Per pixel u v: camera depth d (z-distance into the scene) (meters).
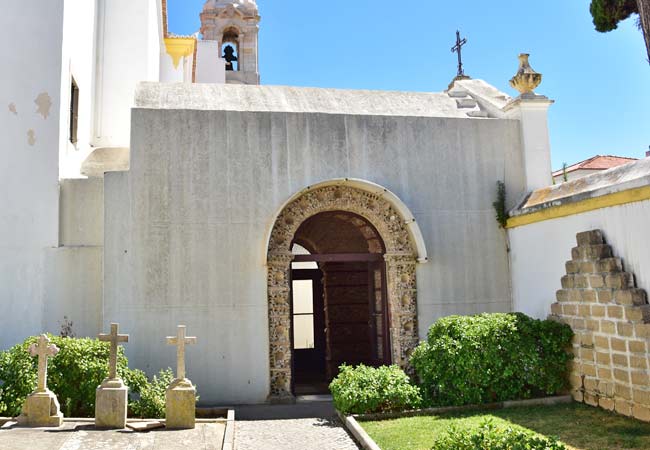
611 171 10.13
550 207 11.02
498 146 12.97
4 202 10.98
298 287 20.11
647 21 7.87
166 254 11.19
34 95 11.48
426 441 7.81
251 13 30.09
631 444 7.43
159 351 10.95
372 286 13.02
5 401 8.81
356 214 12.41
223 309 11.22
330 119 12.16
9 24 11.41
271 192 11.69
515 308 12.39
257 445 8.23
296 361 18.28
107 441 7.61
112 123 16.05
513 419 8.92
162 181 11.35
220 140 11.64
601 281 9.41
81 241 11.54
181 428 8.41
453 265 12.37
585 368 9.79
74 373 9.16
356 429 8.47
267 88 13.37
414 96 13.94
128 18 16.59
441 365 9.99
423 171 12.51
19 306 10.91
